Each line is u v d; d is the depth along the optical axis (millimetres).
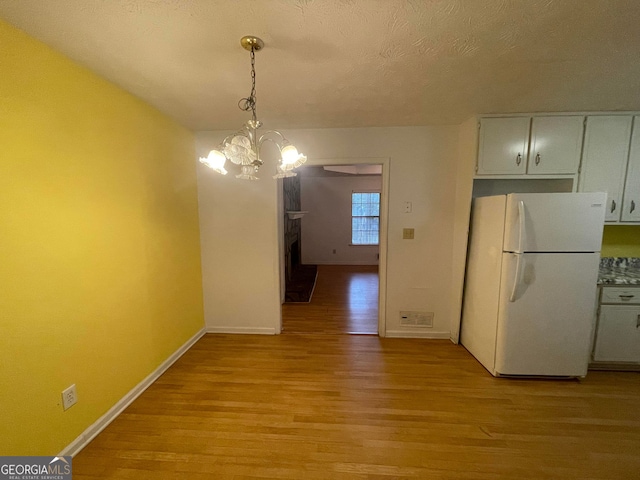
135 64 1530
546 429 1689
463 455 1515
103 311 1709
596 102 2088
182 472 1421
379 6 1094
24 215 1258
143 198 2064
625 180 2328
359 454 1522
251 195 2893
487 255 2332
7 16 1127
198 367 2393
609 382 2158
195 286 2865
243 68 1583
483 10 1113
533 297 2080
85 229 1576
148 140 2111
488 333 2314
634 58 1468
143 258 2072
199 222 2941
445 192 2766
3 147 1173
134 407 1898
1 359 1188
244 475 1404
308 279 5527
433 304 2916
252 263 2980
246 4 1076
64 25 1194
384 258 2893
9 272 1204
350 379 2213
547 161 2350
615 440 1606
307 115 2379
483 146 2385
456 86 1820
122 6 1080
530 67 1572
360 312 3771
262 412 1846
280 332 3082
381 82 1758
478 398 1977
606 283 2193
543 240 2021
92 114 1611
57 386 1427
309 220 7059
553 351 2117
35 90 1294
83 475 1402
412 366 2402
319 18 1163
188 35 1278
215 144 2811
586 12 1118
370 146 2756
